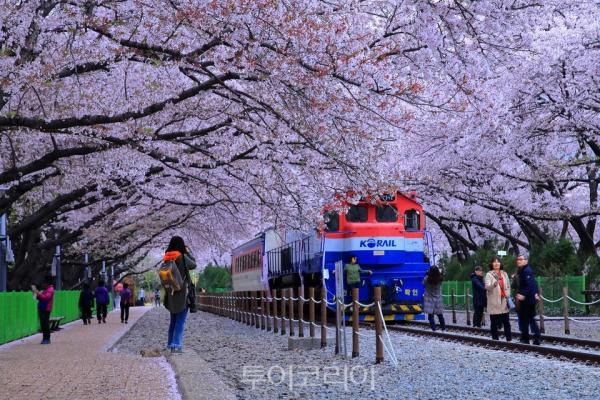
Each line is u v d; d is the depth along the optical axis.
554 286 30.05
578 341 17.45
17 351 18.23
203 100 18.84
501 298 17.62
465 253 46.97
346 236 25.12
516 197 34.00
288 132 17.02
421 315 28.14
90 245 40.53
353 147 16.08
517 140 28.41
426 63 14.31
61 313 34.31
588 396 10.29
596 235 43.69
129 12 14.62
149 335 25.58
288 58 13.54
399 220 25.53
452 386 11.45
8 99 15.67
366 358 15.36
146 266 95.00
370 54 13.85
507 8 14.29
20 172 16.83
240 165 20.64
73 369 12.77
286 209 21.53
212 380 10.53
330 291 25.05
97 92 18.48
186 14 13.48
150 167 21.53
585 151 32.50
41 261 32.91
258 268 37.66
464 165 31.47
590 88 25.94
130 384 10.62
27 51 14.98
